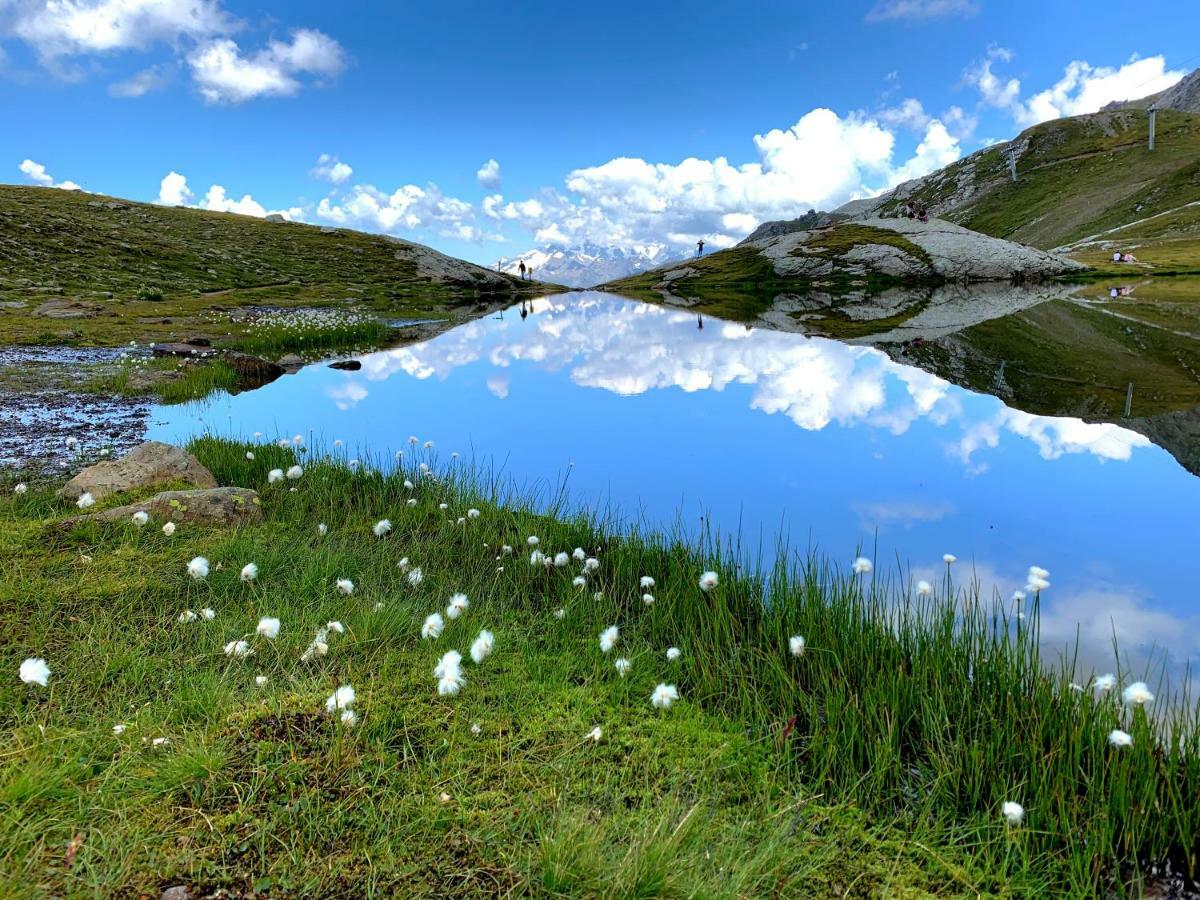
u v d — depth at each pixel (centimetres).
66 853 351
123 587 662
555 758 464
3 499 967
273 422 1783
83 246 6969
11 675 514
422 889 349
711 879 367
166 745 438
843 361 2767
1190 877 400
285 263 8875
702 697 572
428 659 575
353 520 982
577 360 3067
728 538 922
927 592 617
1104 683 482
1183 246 10519
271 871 352
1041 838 416
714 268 11400
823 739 502
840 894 372
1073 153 19250
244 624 620
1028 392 2020
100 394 2020
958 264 8412
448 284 9988
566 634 664
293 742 444
